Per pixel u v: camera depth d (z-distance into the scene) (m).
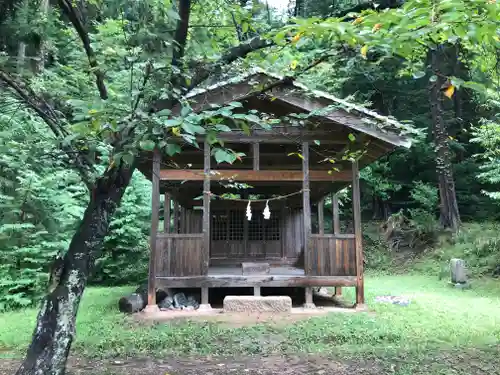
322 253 8.14
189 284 7.96
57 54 5.66
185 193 11.54
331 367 4.71
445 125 17.11
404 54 2.37
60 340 3.23
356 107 6.37
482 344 5.57
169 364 4.83
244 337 5.83
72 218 9.48
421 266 14.77
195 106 6.27
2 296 8.31
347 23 2.22
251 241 11.79
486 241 13.84
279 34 2.46
